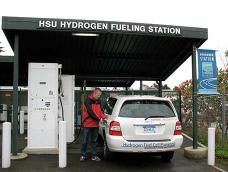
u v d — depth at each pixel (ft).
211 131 29.60
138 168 28.14
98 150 35.94
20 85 64.85
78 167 28.17
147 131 27.61
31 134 33.55
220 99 40.60
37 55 42.60
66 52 41.81
